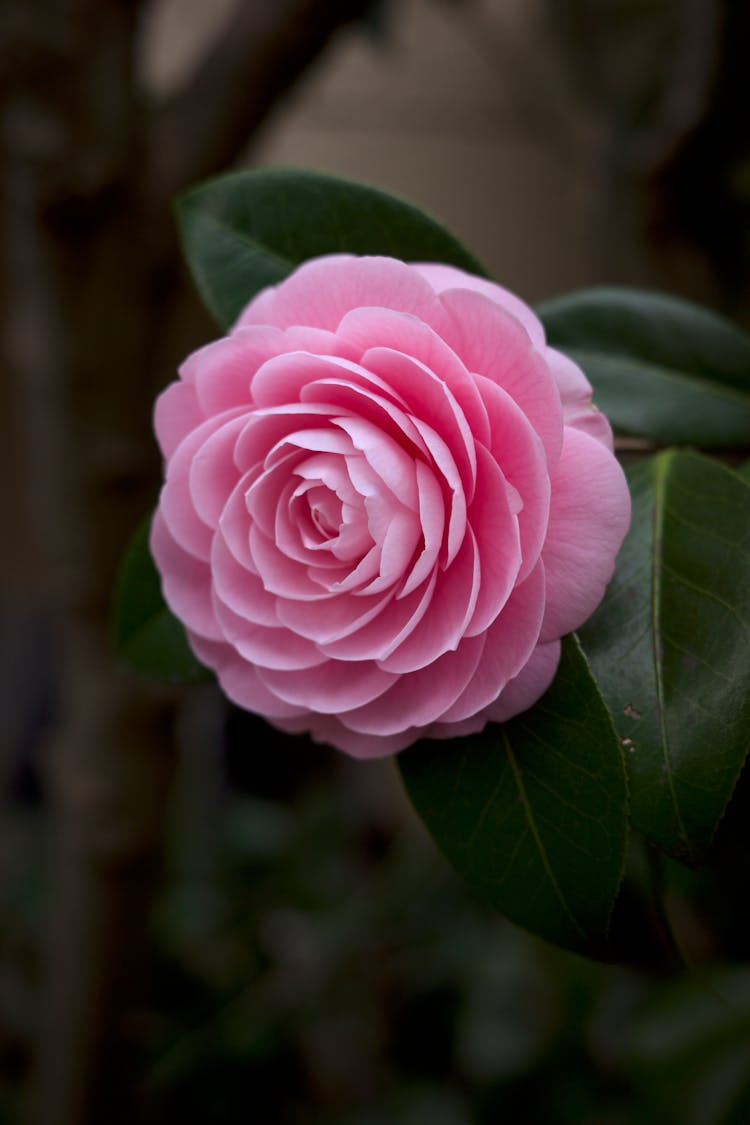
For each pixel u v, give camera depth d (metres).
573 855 0.44
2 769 1.68
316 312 0.44
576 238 1.35
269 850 1.49
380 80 1.31
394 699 0.44
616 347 0.51
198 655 0.46
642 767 0.44
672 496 0.46
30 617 1.62
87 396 0.78
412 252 0.49
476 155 1.35
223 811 1.60
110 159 0.71
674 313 0.51
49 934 0.93
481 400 0.42
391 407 0.43
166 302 0.79
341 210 0.49
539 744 0.44
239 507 0.45
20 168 0.71
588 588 0.43
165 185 0.74
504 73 1.13
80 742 0.85
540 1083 1.07
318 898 1.38
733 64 0.75
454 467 0.43
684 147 0.80
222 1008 1.26
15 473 1.28
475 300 0.43
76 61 0.69
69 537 0.82
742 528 0.45
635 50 0.93
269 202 0.50
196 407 0.46
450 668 0.44
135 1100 1.00
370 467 0.44
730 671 0.44
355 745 0.45
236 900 1.42
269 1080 1.24
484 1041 1.14
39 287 0.76
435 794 0.45
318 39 0.75
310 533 0.45
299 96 1.03
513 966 1.16
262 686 0.46
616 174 0.92
